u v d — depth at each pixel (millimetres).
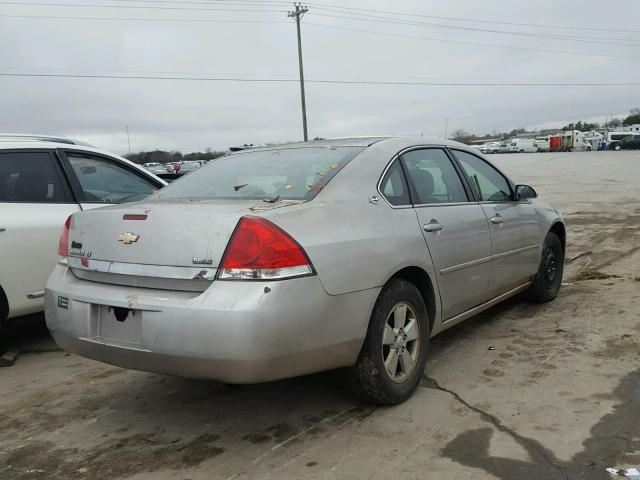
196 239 2896
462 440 3084
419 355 3670
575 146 79125
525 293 5621
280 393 3828
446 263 3891
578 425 3191
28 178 4883
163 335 2838
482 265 4352
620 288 6191
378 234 3344
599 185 23672
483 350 4469
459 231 4051
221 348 2730
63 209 4988
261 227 2838
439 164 4320
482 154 5023
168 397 3852
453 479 2723
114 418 3559
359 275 3150
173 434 3318
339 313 3043
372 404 3537
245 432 3307
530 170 37688
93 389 4047
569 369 3984
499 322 5164
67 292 3266
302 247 2912
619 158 49500
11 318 4664
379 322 3316
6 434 3381
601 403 3445
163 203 3383
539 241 5352
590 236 10148
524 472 2754
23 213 4688
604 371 3918
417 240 3615
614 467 2768
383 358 3381
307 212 3078
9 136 5160
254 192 3500
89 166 5430
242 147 5004
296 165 3746
